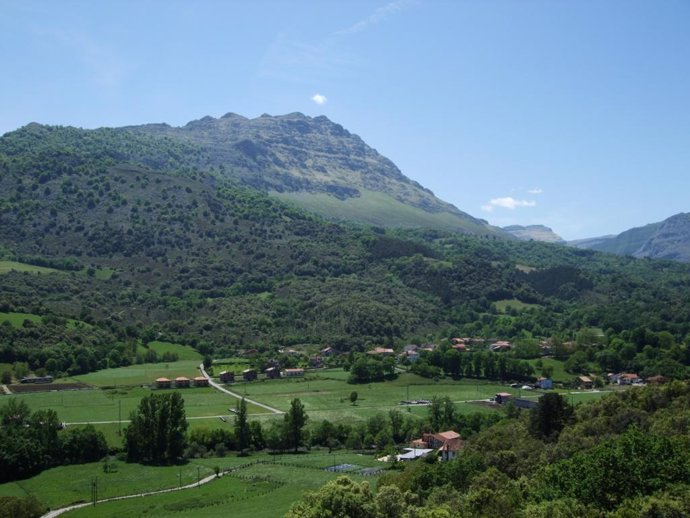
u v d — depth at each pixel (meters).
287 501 125.88
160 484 143.50
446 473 117.50
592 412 138.50
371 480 135.50
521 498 93.81
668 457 90.81
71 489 139.62
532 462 116.00
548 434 136.12
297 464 158.62
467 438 169.62
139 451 162.00
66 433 162.75
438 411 189.62
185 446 169.75
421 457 154.88
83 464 158.25
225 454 171.50
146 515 121.25
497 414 189.62
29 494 134.12
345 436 185.25
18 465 147.75
